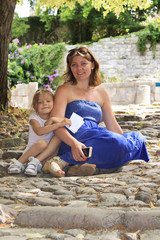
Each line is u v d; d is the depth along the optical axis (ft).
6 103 26.58
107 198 8.52
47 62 64.90
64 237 6.06
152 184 9.66
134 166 12.65
